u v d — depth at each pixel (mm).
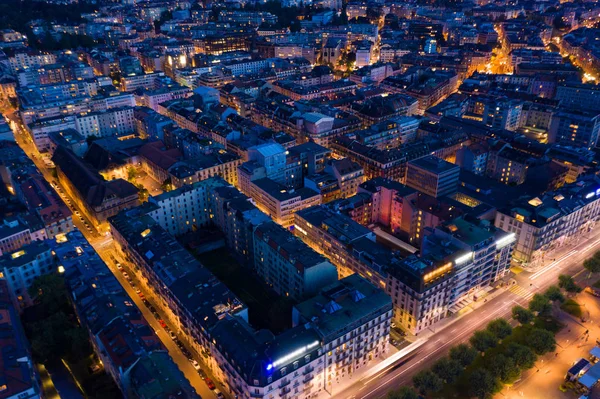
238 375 198375
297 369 199875
